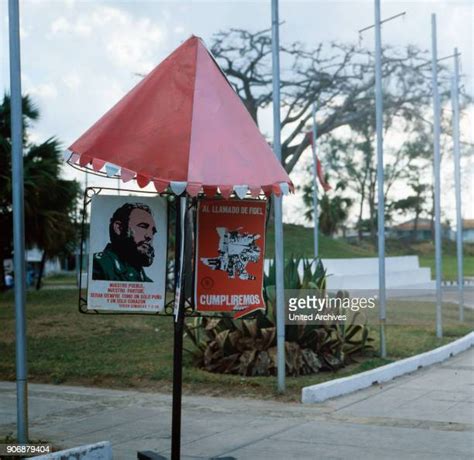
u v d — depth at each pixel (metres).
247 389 10.52
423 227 72.81
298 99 37.91
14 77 7.01
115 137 6.16
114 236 6.27
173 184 5.94
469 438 7.93
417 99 38.00
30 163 23.41
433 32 17.16
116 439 7.97
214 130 6.27
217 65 6.75
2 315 19.00
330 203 54.34
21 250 6.97
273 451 7.42
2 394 10.63
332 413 9.27
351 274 29.94
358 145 56.06
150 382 11.17
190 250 6.33
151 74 6.53
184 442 7.81
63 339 15.12
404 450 7.41
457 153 21.31
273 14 10.69
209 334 11.86
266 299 11.57
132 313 6.29
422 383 11.52
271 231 31.95
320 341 11.92
